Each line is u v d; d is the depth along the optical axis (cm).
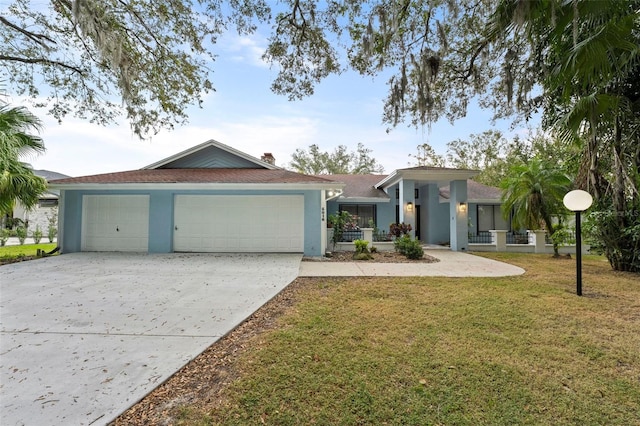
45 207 2145
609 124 673
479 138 2889
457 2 506
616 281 720
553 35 554
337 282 698
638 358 342
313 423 238
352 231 1516
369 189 1803
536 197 1204
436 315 474
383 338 389
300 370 311
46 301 541
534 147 2217
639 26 532
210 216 1124
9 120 893
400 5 538
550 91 629
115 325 431
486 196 1692
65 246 1112
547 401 267
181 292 605
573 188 938
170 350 354
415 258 1095
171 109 925
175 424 233
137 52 804
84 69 1024
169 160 1385
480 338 390
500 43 554
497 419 244
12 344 366
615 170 777
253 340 386
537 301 549
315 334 400
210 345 370
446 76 710
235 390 277
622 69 618
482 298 566
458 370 314
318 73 739
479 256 1205
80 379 290
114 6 698
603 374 310
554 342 381
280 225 1123
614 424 240
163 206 1106
